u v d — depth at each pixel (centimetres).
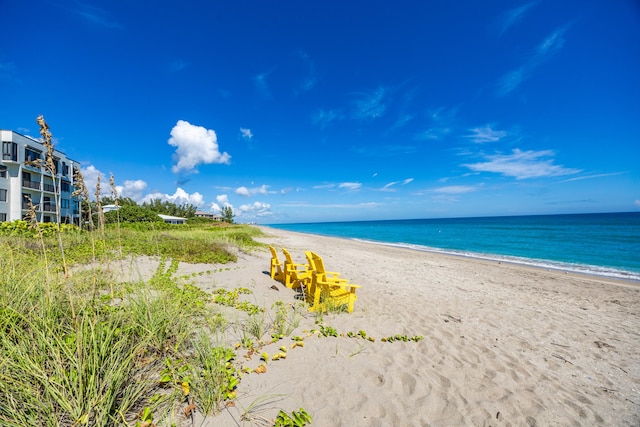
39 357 240
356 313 560
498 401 309
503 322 593
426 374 347
